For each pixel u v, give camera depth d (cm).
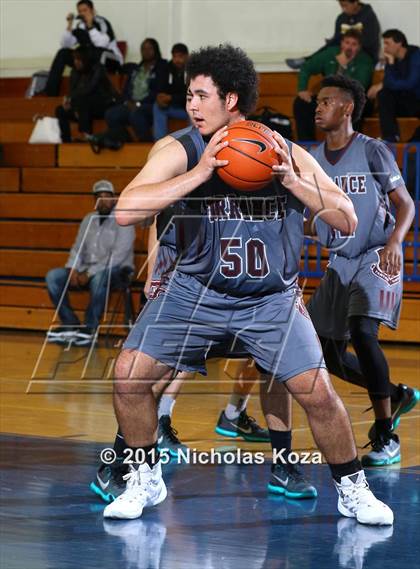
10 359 891
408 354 966
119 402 383
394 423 550
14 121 1424
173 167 358
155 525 381
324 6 1377
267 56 1409
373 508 385
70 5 1519
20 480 453
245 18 1419
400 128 1187
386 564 336
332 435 384
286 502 420
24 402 679
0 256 1246
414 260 1047
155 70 1291
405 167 1076
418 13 1332
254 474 474
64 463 490
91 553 343
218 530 376
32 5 1536
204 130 364
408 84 1141
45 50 1536
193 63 364
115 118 1277
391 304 505
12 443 540
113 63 1391
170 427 512
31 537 362
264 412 432
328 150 521
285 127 1131
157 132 1273
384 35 1152
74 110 1332
